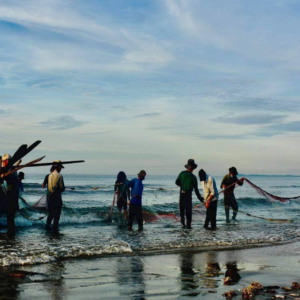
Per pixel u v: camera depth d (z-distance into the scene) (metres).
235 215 13.60
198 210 13.60
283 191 43.44
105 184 57.19
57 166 10.06
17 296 4.43
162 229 10.95
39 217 11.59
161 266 6.18
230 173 13.47
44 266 6.01
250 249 7.93
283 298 4.41
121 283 5.09
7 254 6.66
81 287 4.87
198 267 6.15
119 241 8.35
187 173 11.32
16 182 9.25
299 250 7.96
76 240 8.54
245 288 4.61
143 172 11.04
